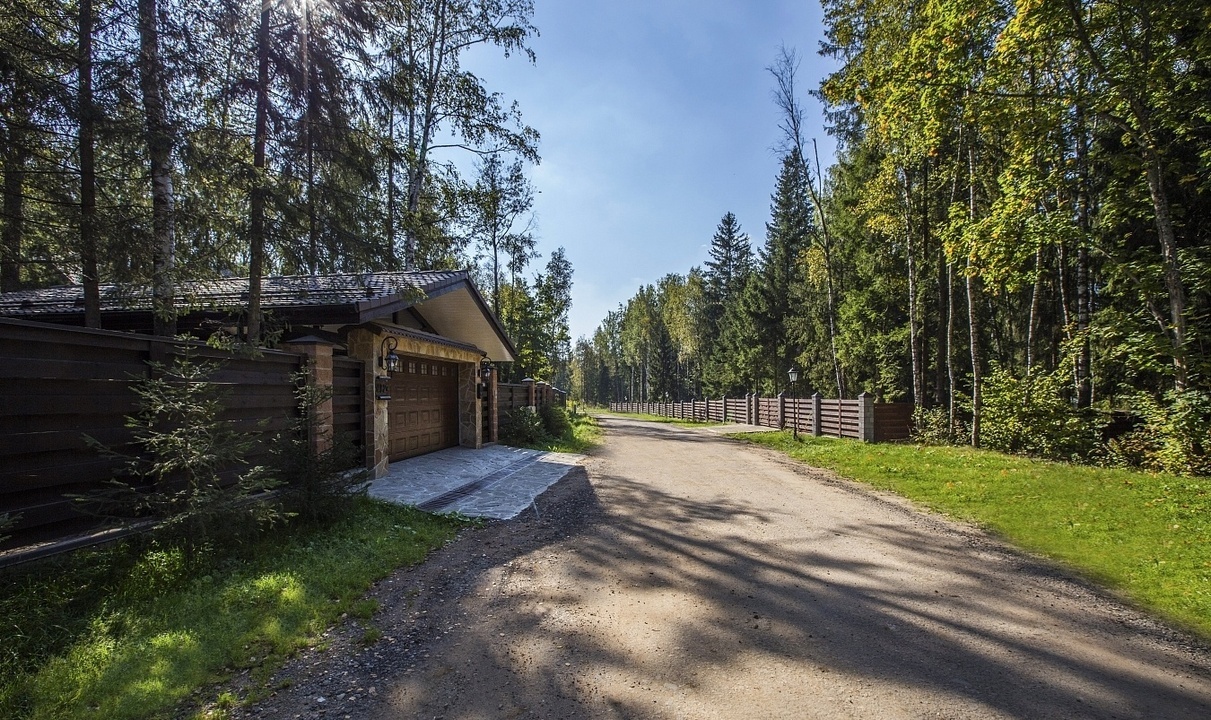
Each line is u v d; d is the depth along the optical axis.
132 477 4.17
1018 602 3.99
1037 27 9.20
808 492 8.16
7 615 2.96
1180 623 3.65
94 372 3.87
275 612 3.53
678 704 2.66
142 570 3.66
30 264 5.47
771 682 2.86
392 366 8.62
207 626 3.25
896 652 3.21
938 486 8.17
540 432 15.70
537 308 25.47
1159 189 9.45
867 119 14.62
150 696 2.57
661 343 59.44
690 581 4.43
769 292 33.56
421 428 10.91
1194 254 9.59
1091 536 5.54
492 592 4.21
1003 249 10.99
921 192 16.38
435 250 10.91
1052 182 10.60
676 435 20.20
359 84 6.50
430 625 3.61
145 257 5.48
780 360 33.72
